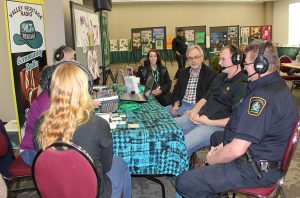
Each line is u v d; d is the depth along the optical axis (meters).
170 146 1.81
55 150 1.22
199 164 2.57
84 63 4.38
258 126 1.44
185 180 1.64
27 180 2.57
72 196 1.30
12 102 3.44
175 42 9.26
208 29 14.17
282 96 1.48
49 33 3.86
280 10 13.22
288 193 2.38
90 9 4.89
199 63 2.89
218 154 1.61
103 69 5.21
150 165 1.83
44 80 1.85
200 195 1.65
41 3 2.98
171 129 1.83
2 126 2.04
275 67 1.52
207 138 2.25
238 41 12.02
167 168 1.84
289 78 6.07
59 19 3.96
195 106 2.67
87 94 1.33
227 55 2.27
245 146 1.46
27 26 2.68
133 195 2.35
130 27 13.65
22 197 2.34
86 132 1.28
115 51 13.12
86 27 4.56
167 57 13.25
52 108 1.29
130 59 13.17
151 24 13.75
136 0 12.70
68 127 1.26
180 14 13.84
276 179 1.54
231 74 2.30
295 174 2.74
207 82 2.88
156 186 2.50
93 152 1.30
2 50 3.30
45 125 1.29
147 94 2.89
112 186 1.55
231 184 1.57
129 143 1.78
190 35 12.20
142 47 12.41
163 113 2.27
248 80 1.66
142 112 2.30
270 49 1.52
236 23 14.33
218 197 1.72
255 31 12.49
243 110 1.50
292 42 12.45
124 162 1.75
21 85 2.58
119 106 2.50
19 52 2.54
